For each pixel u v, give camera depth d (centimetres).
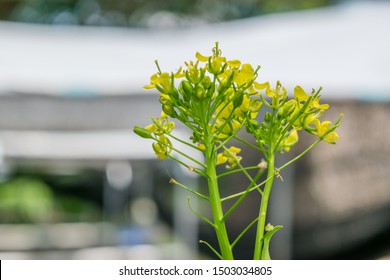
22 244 493
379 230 484
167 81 77
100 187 673
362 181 471
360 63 413
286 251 437
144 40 505
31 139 405
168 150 81
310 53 427
